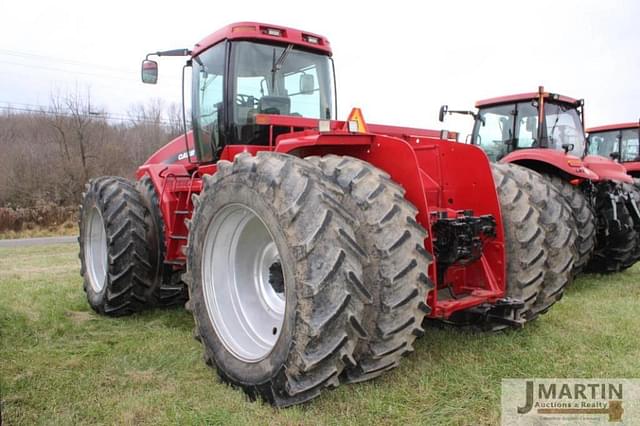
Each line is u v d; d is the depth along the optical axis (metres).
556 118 7.15
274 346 2.66
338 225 2.54
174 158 5.29
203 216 3.20
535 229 3.55
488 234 3.28
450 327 3.94
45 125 30.73
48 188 25.86
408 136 3.74
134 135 32.56
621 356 3.34
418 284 2.70
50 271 7.19
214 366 3.11
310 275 2.48
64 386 2.98
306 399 2.60
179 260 4.51
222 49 4.10
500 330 3.80
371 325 2.68
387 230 2.70
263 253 3.16
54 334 4.02
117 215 4.63
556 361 3.26
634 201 6.27
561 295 3.96
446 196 3.57
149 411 2.66
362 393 2.79
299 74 4.31
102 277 4.95
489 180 3.34
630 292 5.38
